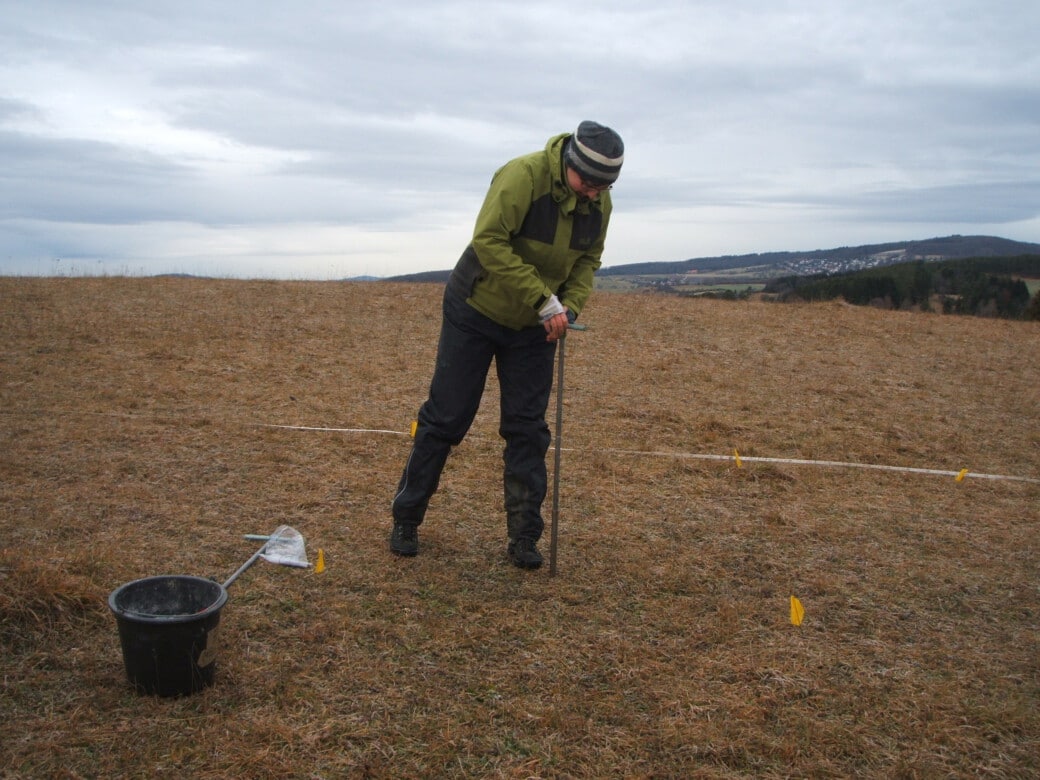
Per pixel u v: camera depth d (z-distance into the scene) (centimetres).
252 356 809
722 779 224
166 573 324
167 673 239
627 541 393
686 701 260
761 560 377
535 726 244
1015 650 303
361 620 299
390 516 409
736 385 796
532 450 348
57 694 242
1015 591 355
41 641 267
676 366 868
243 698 247
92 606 286
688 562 371
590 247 347
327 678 262
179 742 224
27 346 781
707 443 592
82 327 878
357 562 350
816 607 332
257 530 379
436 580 337
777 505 461
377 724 240
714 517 434
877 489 504
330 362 809
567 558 369
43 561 312
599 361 877
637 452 555
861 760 236
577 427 622
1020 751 242
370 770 219
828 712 259
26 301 991
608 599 330
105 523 373
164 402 621
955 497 495
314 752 225
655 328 1077
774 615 322
